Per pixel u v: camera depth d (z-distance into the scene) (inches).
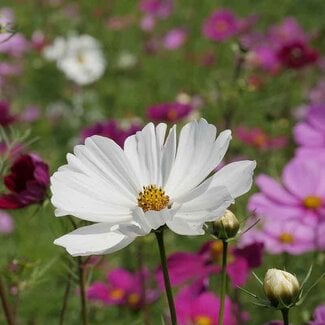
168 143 16.5
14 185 21.1
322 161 30.7
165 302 29.4
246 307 31.8
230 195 15.1
